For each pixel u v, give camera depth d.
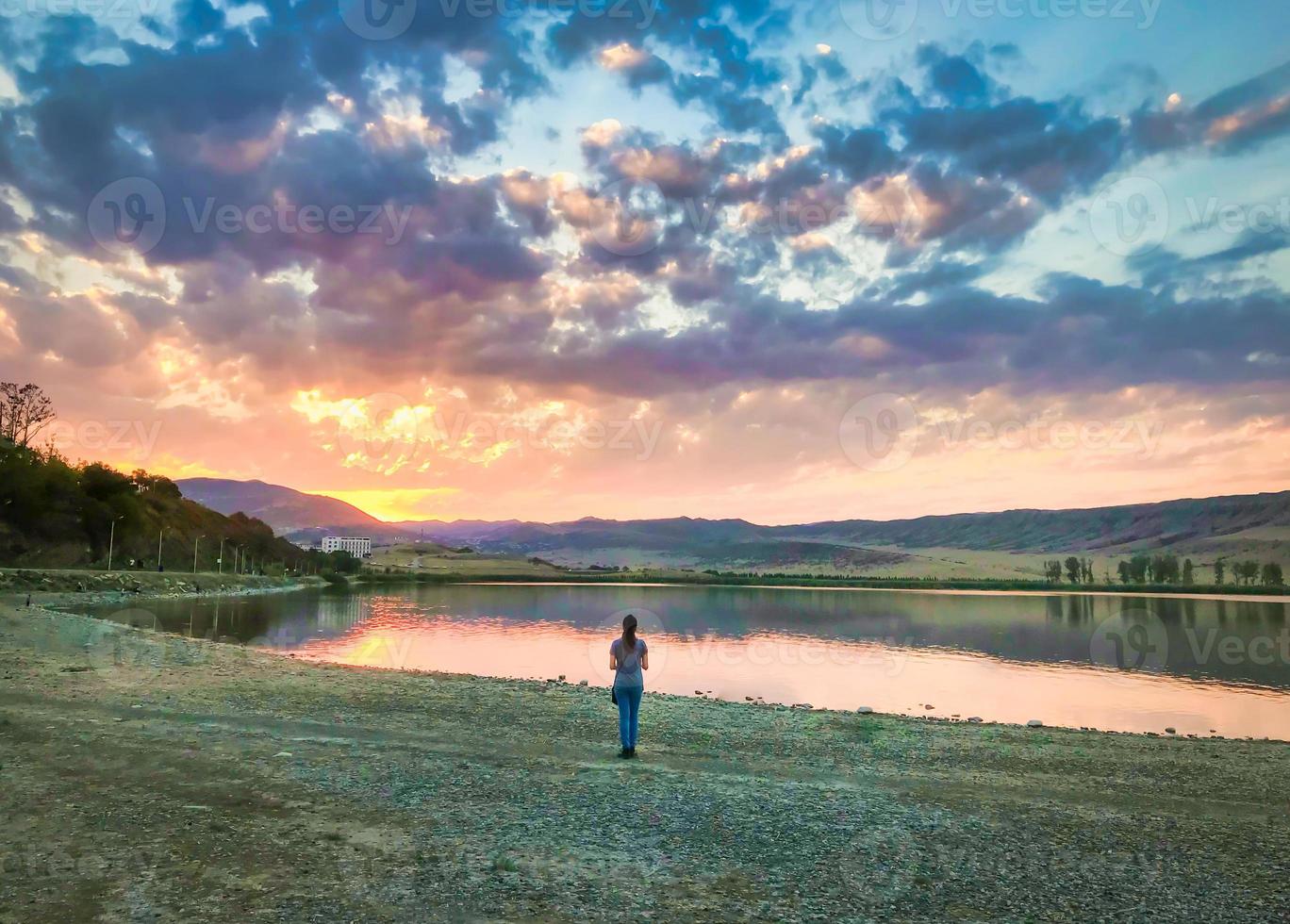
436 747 12.35
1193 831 8.69
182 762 10.12
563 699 18.92
